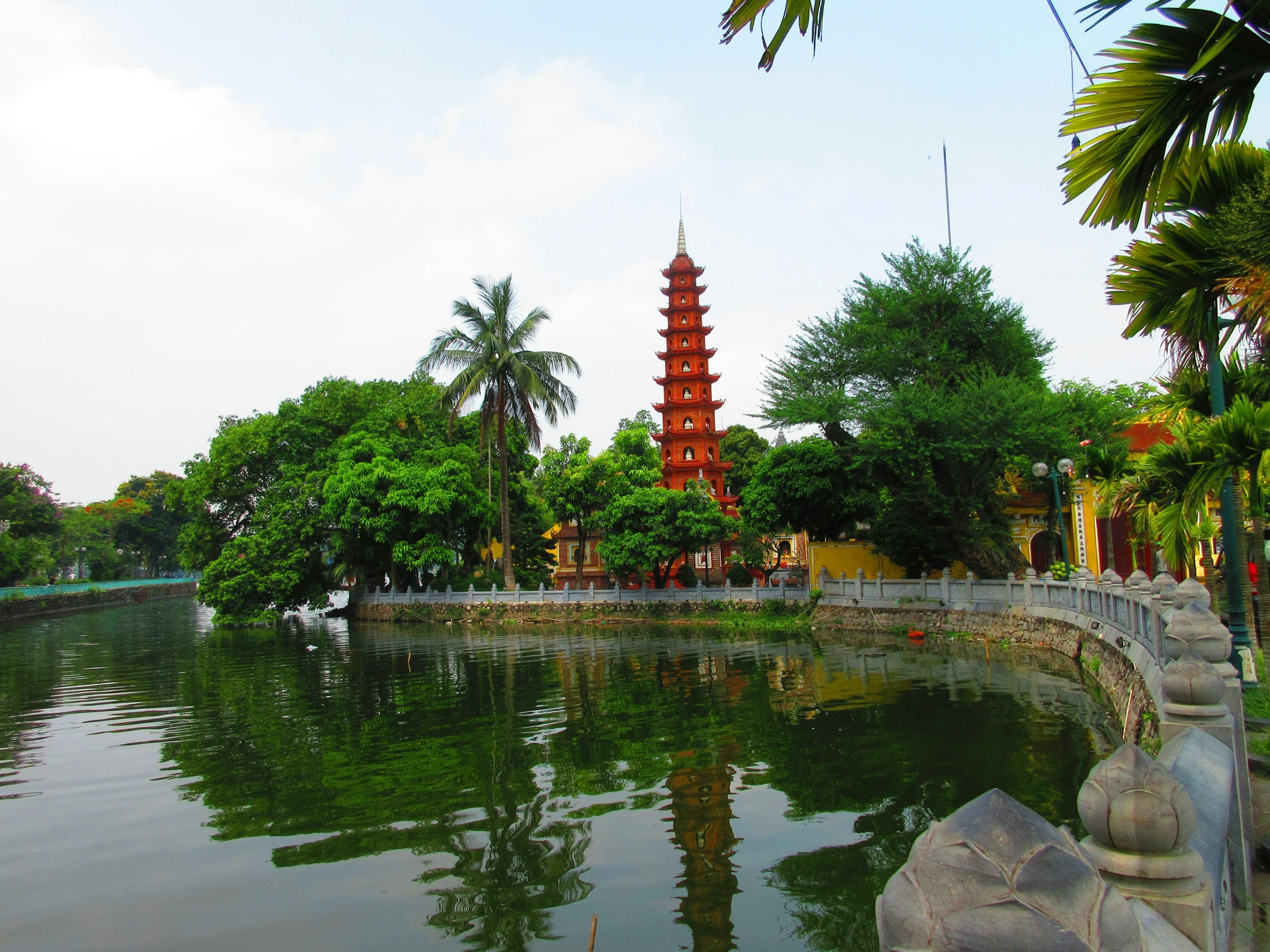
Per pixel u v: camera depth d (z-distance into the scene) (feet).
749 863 29.35
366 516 145.38
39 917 26.16
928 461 104.06
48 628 150.82
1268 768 23.53
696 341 171.12
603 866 29.50
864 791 36.60
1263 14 16.24
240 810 36.55
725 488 198.59
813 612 116.98
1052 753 41.01
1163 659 35.81
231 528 173.27
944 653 80.89
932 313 106.73
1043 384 111.14
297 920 25.66
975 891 5.05
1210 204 24.47
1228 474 35.53
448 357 137.49
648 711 56.39
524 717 55.67
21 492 181.68
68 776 42.80
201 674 82.17
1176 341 27.63
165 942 24.50
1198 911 7.73
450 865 29.86
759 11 13.62
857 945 23.52
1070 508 115.34
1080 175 19.26
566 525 187.32
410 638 117.29
